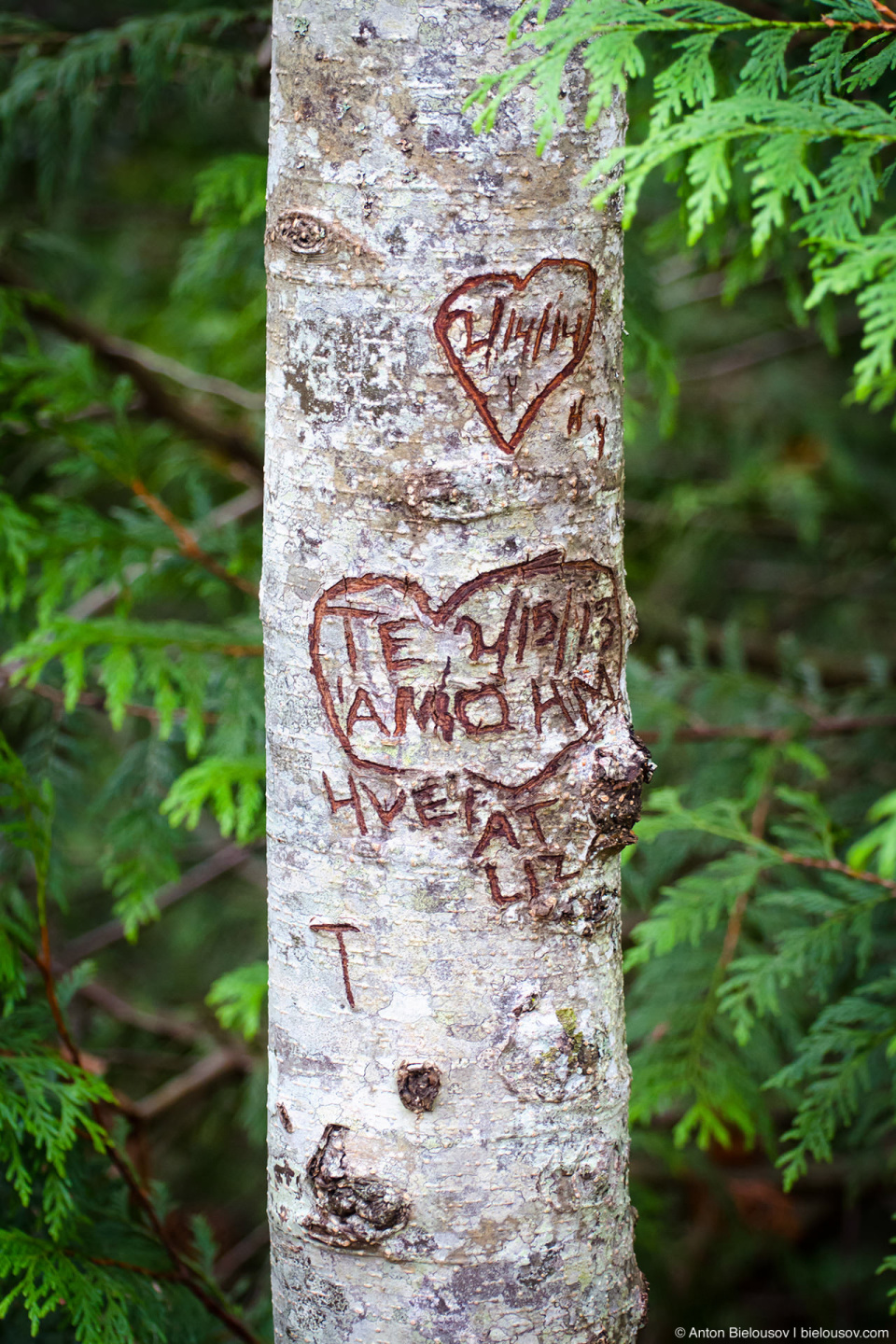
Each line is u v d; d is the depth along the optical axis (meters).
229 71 2.86
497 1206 1.32
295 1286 1.40
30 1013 2.10
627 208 1.17
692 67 1.37
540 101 1.16
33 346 2.80
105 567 2.70
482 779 1.28
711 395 4.94
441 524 1.25
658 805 2.38
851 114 1.30
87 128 2.94
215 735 2.65
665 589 4.83
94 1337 1.75
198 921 4.28
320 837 1.32
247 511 3.46
